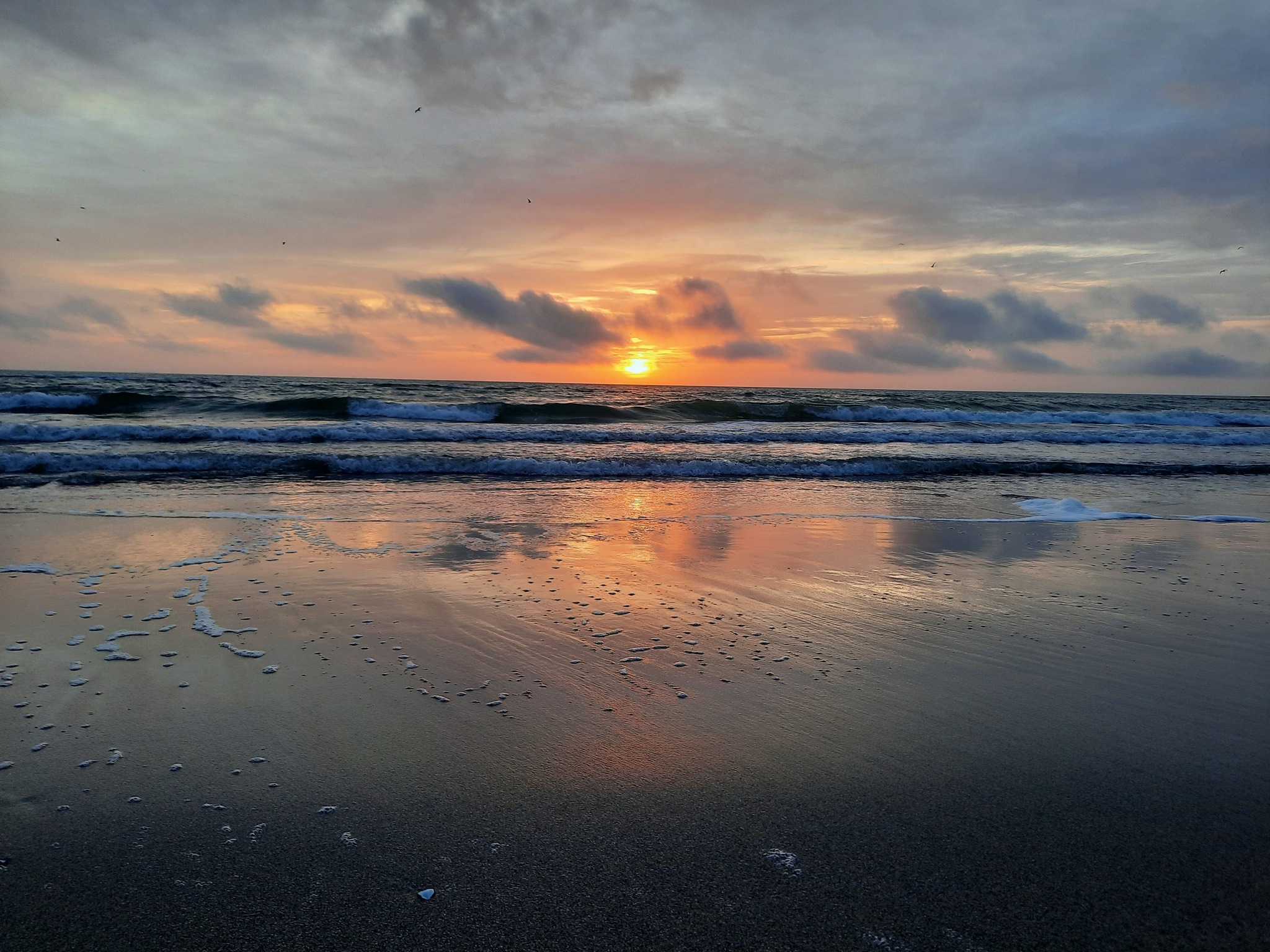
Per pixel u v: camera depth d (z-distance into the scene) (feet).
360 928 6.47
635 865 7.40
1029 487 37.22
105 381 123.03
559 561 20.21
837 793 8.82
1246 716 11.27
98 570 18.10
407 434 49.85
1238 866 7.52
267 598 16.24
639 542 22.84
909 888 7.12
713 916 6.69
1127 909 6.85
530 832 7.93
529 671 12.59
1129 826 8.21
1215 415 87.56
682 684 12.15
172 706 10.89
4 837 7.65
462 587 17.47
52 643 13.26
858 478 39.47
